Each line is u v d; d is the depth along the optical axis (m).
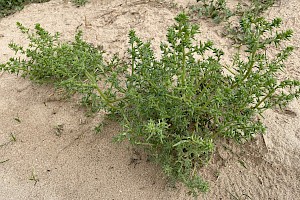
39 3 5.37
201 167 3.21
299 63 3.88
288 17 4.43
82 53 3.24
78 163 3.37
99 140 3.47
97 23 4.73
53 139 3.55
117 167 3.30
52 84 3.95
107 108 3.37
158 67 3.06
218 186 3.13
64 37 4.57
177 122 2.99
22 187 3.31
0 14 5.27
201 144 2.65
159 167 3.23
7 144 3.59
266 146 3.21
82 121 3.61
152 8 4.81
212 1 4.58
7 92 3.99
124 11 4.84
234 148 3.27
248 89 2.96
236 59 3.39
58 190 3.25
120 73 3.86
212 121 3.27
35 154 3.49
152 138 3.05
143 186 3.18
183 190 3.11
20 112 3.79
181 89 2.79
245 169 3.19
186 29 2.55
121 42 4.36
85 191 3.21
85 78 3.68
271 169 3.14
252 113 3.04
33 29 4.83
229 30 4.33
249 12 4.51
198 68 3.02
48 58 3.48
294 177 3.07
